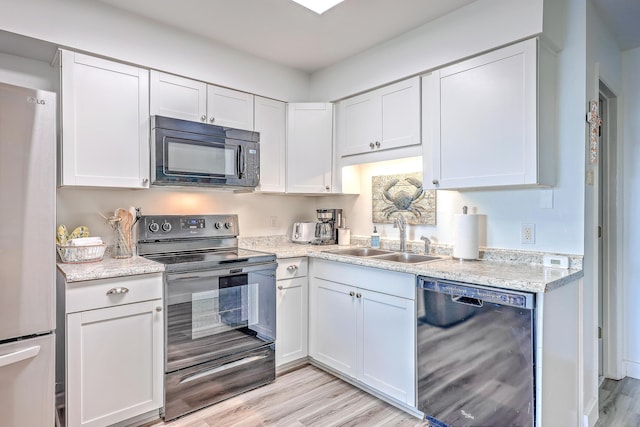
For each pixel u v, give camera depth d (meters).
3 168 1.45
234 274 2.29
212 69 2.52
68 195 2.27
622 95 2.56
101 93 2.10
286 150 2.95
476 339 1.72
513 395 1.58
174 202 2.67
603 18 2.15
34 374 1.56
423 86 2.35
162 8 2.12
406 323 2.04
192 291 2.12
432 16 2.19
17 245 1.49
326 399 2.25
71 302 1.74
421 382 1.96
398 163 2.84
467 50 2.06
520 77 1.85
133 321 1.93
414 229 2.72
